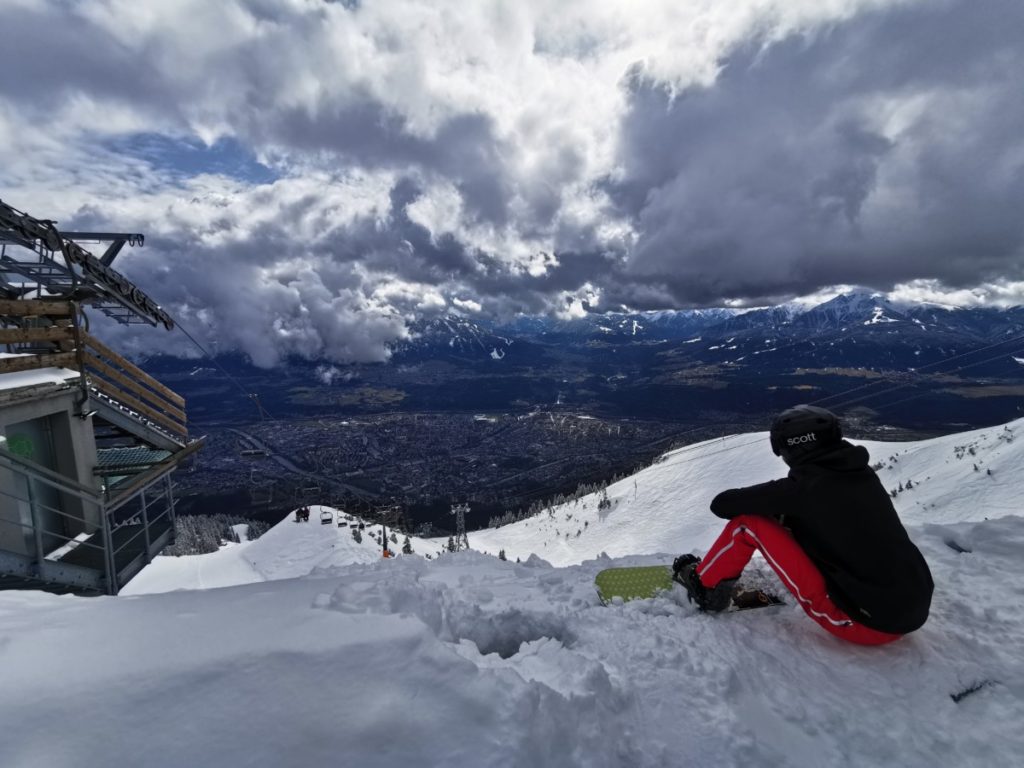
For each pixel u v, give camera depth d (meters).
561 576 4.66
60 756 1.67
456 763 1.80
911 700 2.59
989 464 133.62
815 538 2.95
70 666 2.07
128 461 10.70
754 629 3.26
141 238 11.52
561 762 1.98
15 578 6.41
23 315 8.72
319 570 5.34
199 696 1.96
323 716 1.92
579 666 2.62
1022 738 2.33
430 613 3.25
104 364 10.34
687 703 2.50
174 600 3.09
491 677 2.19
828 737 2.38
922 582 2.78
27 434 8.57
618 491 193.00
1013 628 3.11
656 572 4.15
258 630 2.45
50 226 9.12
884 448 194.12
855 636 2.92
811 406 3.12
